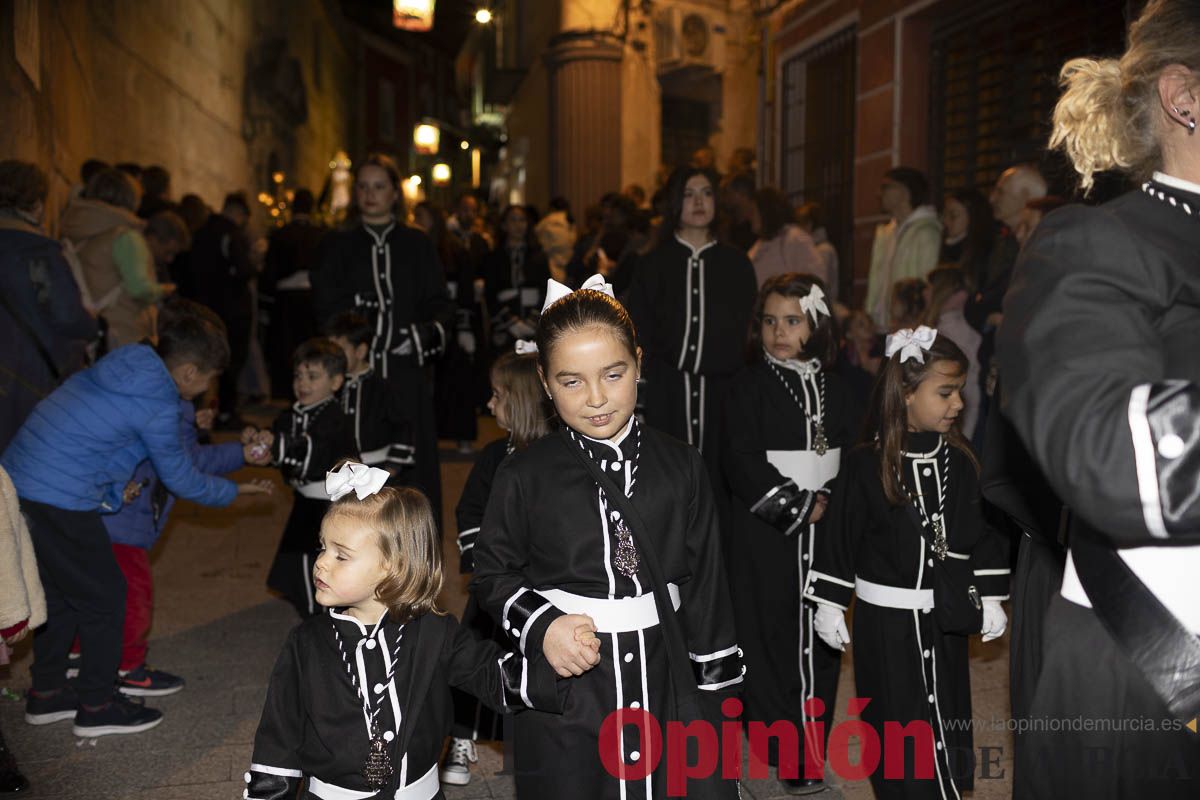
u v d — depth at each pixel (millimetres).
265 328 11711
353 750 2289
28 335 5035
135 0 10844
